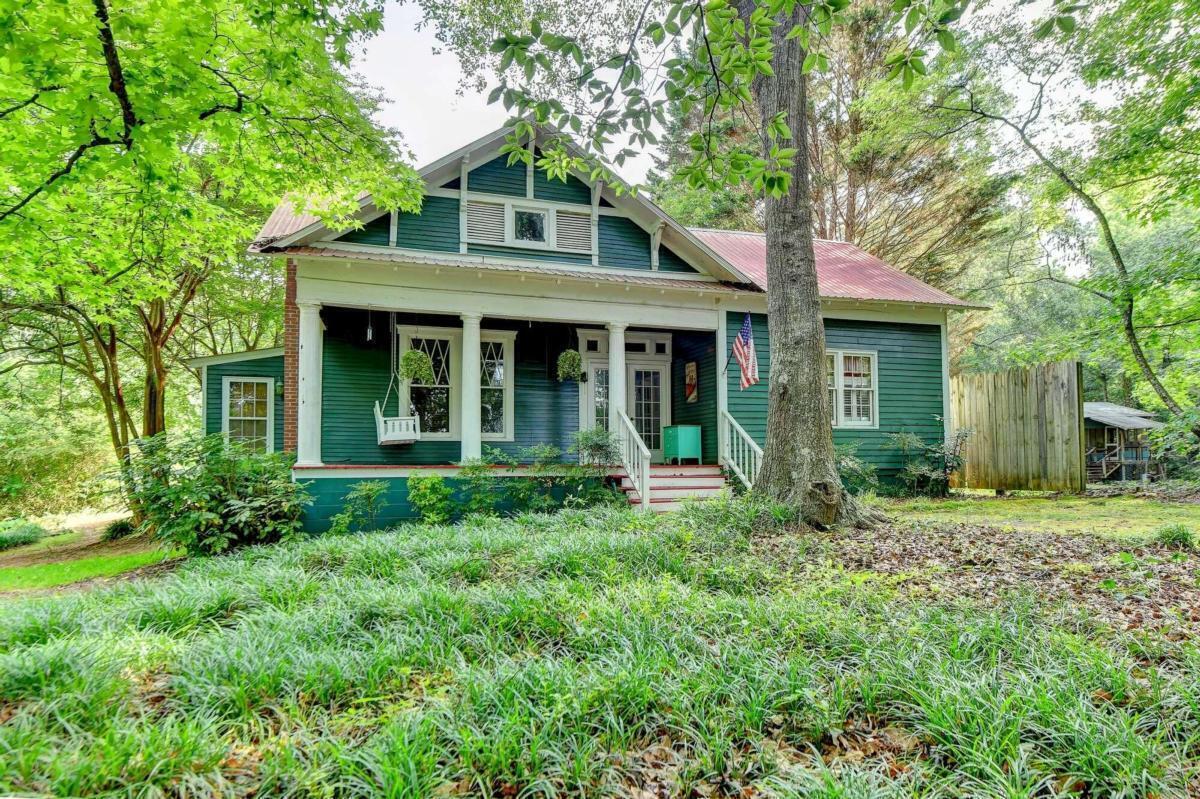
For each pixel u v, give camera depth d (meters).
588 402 12.52
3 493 15.77
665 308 11.49
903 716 2.80
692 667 3.22
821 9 3.06
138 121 5.29
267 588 4.89
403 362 9.98
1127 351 13.39
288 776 2.32
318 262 9.46
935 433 13.55
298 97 6.89
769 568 5.59
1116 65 11.50
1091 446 18.64
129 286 9.70
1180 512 10.16
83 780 2.21
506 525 7.82
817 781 2.27
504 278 10.48
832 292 12.59
